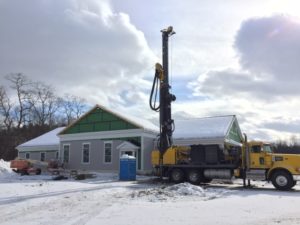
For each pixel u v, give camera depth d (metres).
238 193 19.27
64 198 16.27
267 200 15.88
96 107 39.38
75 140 40.28
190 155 26.12
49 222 10.71
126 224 10.19
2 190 19.06
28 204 14.46
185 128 37.78
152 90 27.52
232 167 24.44
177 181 26.11
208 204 14.37
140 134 36.12
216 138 34.50
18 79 71.06
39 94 77.06
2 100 66.06
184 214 11.80
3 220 11.14
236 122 40.19
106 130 38.25
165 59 27.62
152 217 11.26
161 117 27.31
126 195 17.56
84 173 34.22
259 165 22.92
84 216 11.66
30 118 70.00
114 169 36.91
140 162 35.53
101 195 17.53
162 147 27.11
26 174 36.97
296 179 21.91
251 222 10.41
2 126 66.31
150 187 22.36
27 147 48.66
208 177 25.39
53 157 46.00
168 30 27.77
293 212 12.33
